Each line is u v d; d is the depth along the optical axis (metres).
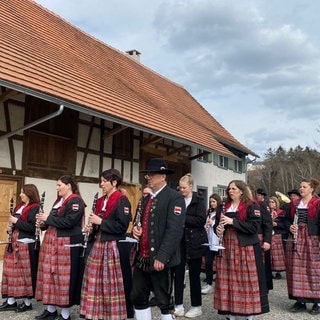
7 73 6.52
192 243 5.39
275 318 5.42
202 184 16.88
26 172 8.08
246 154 22.20
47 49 9.58
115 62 14.55
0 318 5.04
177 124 12.45
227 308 4.62
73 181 5.16
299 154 57.59
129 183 11.15
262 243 6.33
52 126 8.84
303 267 5.71
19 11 10.91
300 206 5.92
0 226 7.55
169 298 3.97
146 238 4.03
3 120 7.61
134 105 10.63
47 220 4.84
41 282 4.96
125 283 4.44
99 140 10.15
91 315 4.29
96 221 4.40
